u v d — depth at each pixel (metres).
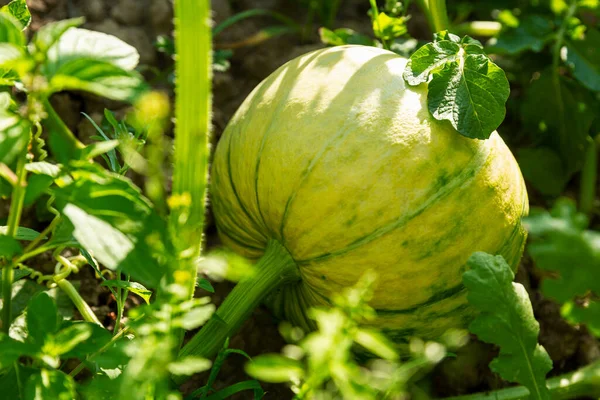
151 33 1.22
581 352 1.08
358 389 0.73
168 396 0.74
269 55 1.25
